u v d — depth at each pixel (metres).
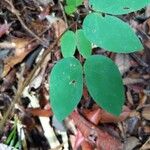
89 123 0.32
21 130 0.32
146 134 0.33
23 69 0.35
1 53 0.35
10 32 0.36
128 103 0.34
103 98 0.24
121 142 0.32
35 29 0.37
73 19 0.36
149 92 0.34
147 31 0.37
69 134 0.32
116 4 0.25
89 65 0.24
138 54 0.36
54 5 0.38
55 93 0.24
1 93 0.34
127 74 0.35
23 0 0.38
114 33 0.25
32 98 0.33
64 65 0.25
